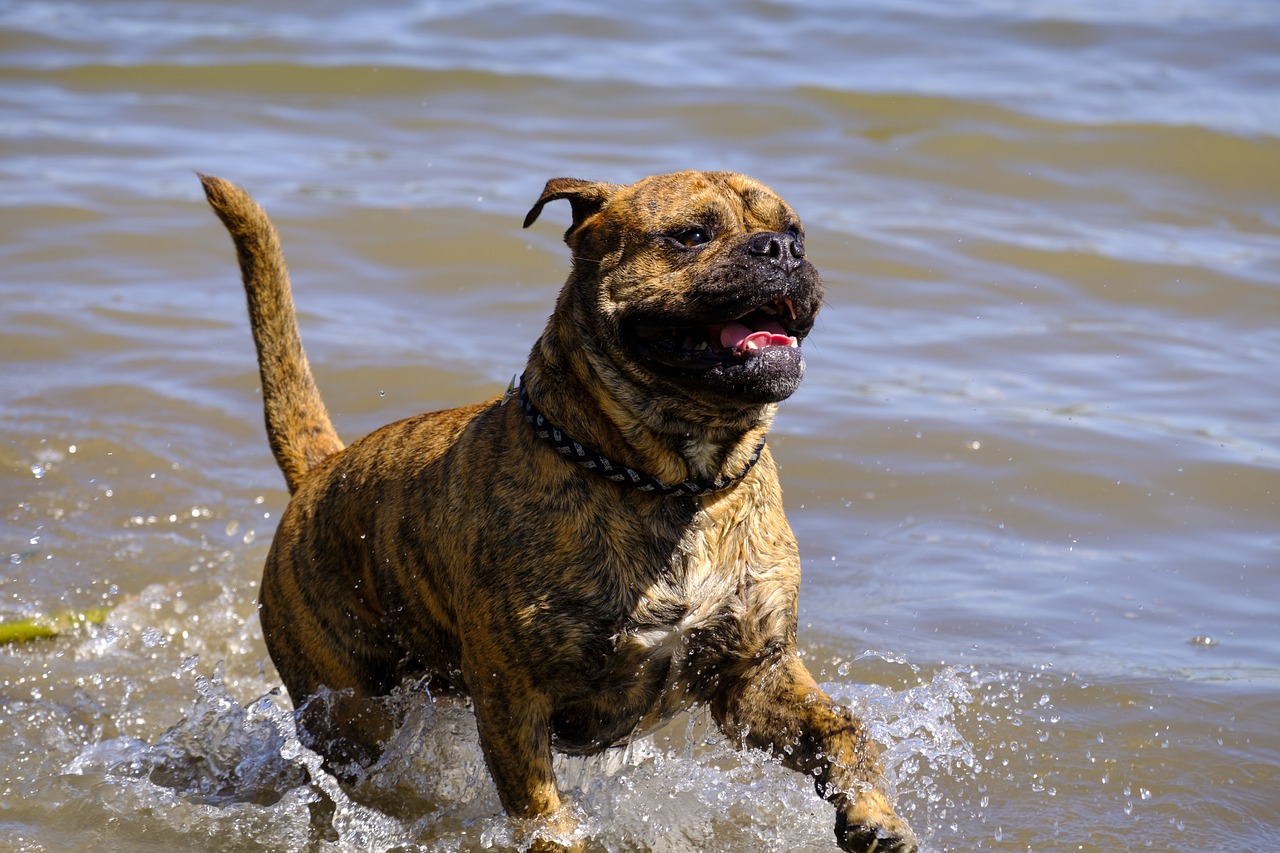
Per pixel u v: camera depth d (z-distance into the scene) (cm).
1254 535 945
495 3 2255
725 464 615
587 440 608
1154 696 773
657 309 591
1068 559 927
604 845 679
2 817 696
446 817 704
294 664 721
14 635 855
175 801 715
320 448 763
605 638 612
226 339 1252
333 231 1431
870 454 1060
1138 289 1336
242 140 1717
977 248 1408
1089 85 1842
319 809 714
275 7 2284
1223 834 662
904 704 761
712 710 666
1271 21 2081
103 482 1038
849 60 1962
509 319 1277
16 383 1166
